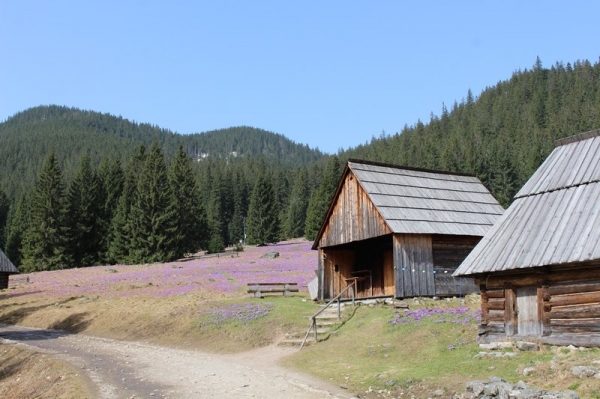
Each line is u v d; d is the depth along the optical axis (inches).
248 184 6195.9
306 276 1968.5
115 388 719.7
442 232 1083.9
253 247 4192.9
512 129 6820.9
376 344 849.5
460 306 968.9
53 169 3373.5
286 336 1004.6
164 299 1600.6
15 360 1026.1
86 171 3513.8
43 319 1542.8
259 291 1413.6
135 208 3179.1
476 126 7421.3
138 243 3139.8
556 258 628.1
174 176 3622.0
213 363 885.8
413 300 1034.7
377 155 7386.8
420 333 833.5
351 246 1354.6
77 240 3383.4
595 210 657.6
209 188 6156.5
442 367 671.8
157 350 1056.8
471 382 552.1
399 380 647.8
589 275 626.8
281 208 6678.2
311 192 5876.0
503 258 693.3
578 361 570.9
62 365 898.1
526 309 693.3
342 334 962.1
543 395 480.1
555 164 792.9
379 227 1099.3
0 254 1581.0
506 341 692.7
